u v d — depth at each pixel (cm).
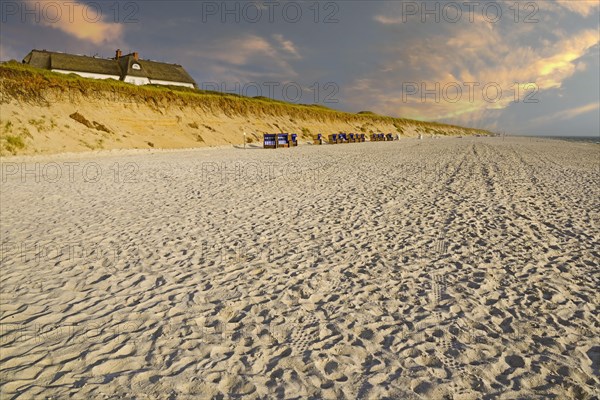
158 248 607
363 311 397
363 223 723
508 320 370
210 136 3372
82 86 2706
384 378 293
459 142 4738
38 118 2266
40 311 413
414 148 3138
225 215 809
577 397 267
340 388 282
